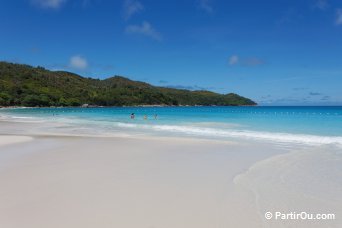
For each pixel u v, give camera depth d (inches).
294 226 208.2
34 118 1674.5
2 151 512.4
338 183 313.0
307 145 580.4
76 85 6697.8
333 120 1298.0
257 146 572.1
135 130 927.0
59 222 212.7
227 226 207.8
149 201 257.1
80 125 1139.9
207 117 1731.1
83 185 303.3
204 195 274.4
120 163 414.6
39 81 5959.6
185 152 506.9
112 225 208.2
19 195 270.8
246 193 280.8
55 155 473.7
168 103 6978.4
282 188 296.5
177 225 209.0
